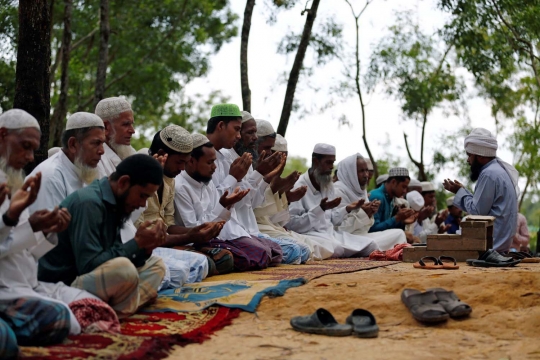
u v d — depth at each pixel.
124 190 5.42
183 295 6.31
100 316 5.13
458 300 5.73
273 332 5.26
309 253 9.86
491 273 6.49
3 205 4.91
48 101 8.39
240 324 5.53
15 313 4.62
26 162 5.13
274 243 9.19
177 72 25.20
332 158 11.16
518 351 4.77
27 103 8.21
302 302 5.98
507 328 5.32
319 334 5.21
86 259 5.34
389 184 12.54
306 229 10.93
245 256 8.35
